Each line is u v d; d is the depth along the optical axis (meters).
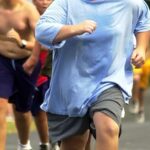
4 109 15.38
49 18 11.88
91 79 11.88
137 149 21.30
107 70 11.89
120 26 11.94
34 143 22.36
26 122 17.20
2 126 15.30
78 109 11.86
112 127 11.46
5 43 15.62
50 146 16.91
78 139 12.30
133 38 12.21
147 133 26.30
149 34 12.40
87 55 11.88
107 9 11.93
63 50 11.95
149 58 43.62
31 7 16.05
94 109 11.66
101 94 11.77
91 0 11.95
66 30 11.55
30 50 15.75
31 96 16.27
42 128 17.69
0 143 15.23
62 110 12.09
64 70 11.98
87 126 12.05
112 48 11.89
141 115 42.31
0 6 15.95
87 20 11.66
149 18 12.38
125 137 24.75
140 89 43.25
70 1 11.98
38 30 11.84
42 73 17.31
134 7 12.07
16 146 21.59
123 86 11.89
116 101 11.71
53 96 12.14
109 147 11.44
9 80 15.57
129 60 12.13
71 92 11.91
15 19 15.90
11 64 15.61
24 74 15.80
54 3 12.07
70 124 12.12
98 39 11.85
